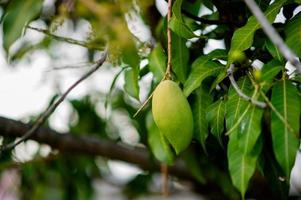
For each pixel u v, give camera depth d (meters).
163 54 1.31
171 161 1.41
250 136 1.09
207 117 1.21
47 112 1.34
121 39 1.29
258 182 1.66
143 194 2.17
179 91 1.11
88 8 1.35
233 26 1.35
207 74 1.20
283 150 1.05
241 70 1.19
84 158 1.99
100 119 2.09
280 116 1.04
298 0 1.15
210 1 1.38
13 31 1.32
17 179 1.93
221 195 1.92
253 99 1.07
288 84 1.10
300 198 1.78
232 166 1.13
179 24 1.20
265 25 0.92
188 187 1.96
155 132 1.43
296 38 1.13
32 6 1.32
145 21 1.48
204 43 1.40
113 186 2.24
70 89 1.32
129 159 1.86
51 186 1.99
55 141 1.74
